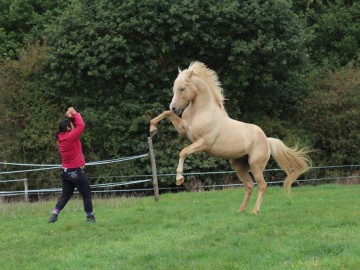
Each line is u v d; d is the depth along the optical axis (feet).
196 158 72.54
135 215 39.83
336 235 31.24
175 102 35.63
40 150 74.49
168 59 74.54
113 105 74.23
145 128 73.36
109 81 73.61
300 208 41.50
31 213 43.34
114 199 52.29
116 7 72.90
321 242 29.45
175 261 27.50
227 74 76.54
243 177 39.63
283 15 75.61
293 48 76.28
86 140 72.64
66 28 72.69
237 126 37.17
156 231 34.12
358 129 80.79
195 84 35.91
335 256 27.30
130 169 72.23
